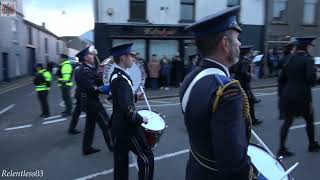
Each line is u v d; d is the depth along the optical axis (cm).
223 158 201
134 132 467
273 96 1527
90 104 705
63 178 602
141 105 1373
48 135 920
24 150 784
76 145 805
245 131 216
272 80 2184
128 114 451
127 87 459
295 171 589
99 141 816
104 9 2092
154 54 2077
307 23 2519
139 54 2134
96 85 700
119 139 471
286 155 659
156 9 2164
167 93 1744
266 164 287
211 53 226
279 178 274
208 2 2258
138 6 2144
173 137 833
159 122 534
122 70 469
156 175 590
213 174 221
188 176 241
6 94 2091
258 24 2403
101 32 2100
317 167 607
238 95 208
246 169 207
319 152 683
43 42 4753
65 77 1180
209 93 212
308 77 621
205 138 219
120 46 466
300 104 638
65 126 1027
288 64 633
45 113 1220
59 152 754
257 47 2412
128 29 2108
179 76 1995
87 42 1602
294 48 660
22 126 1065
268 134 834
